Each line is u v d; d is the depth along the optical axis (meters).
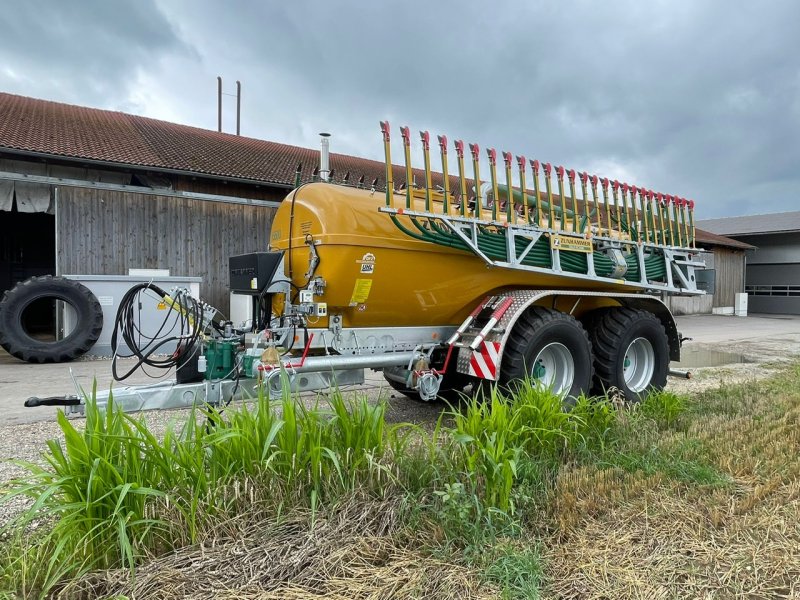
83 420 3.52
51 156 9.73
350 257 3.92
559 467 3.09
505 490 2.52
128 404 3.39
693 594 2.04
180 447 2.35
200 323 3.96
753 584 2.11
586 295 5.00
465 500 2.46
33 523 2.53
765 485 2.95
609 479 2.97
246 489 2.42
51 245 15.45
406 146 3.91
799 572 2.20
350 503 2.46
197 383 3.70
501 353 4.24
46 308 12.25
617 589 2.05
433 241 4.17
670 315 5.96
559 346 4.68
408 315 4.39
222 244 11.05
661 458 3.29
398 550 2.23
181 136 14.30
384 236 4.06
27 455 3.71
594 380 5.23
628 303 5.85
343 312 4.14
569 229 4.93
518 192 4.84
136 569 2.07
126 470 2.19
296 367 3.73
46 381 6.50
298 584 2.02
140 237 10.20
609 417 3.69
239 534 2.26
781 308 25.17
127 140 12.34
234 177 11.32
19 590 1.96
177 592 1.95
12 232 14.89
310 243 4.00
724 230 27.27
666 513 2.64
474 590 2.02
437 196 4.62
